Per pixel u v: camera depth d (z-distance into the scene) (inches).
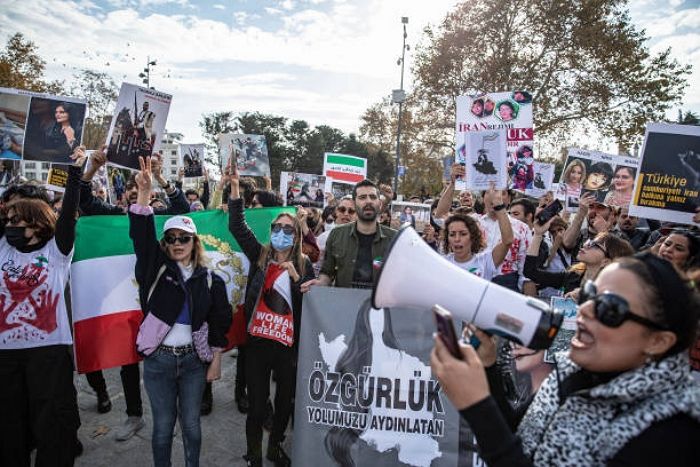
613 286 39.7
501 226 142.9
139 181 112.6
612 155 265.0
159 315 108.2
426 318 106.1
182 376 110.3
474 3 759.1
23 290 103.2
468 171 157.6
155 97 125.8
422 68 808.9
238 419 153.7
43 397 103.3
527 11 734.5
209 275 114.6
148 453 132.6
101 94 914.7
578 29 705.0
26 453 106.6
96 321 131.9
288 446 136.9
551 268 201.0
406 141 970.1
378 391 106.0
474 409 37.2
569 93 747.4
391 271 49.3
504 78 746.2
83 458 129.2
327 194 326.3
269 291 122.7
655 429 35.8
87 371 131.0
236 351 218.5
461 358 38.6
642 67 709.3
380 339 107.2
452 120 821.9
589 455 39.2
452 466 101.8
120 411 155.6
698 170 140.0
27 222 103.7
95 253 132.6
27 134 146.3
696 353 83.4
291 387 123.0
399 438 104.1
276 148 2637.8
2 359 102.7
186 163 309.3
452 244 134.1
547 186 296.7
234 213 133.5
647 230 213.2
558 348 87.4
